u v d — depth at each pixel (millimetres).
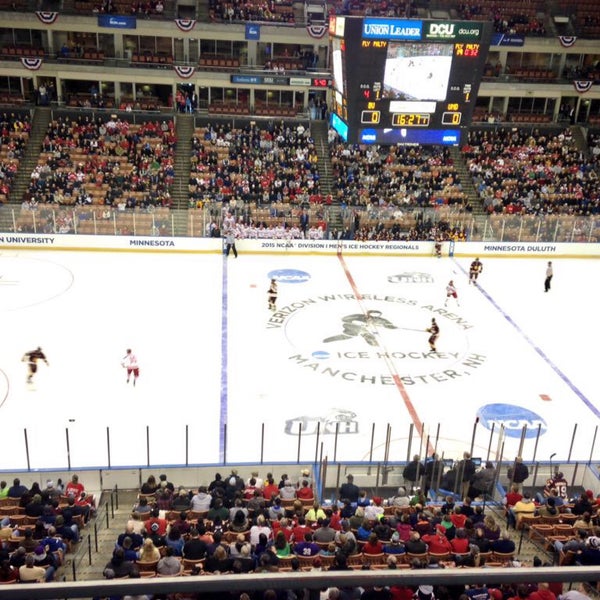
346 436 20219
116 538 13930
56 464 18062
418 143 28469
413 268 37375
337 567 9766
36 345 25281
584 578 2779
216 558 10086
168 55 49969
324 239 38906
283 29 48031
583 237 40531
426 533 12664
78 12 46625
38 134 44438
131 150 43406
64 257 36031
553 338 28312
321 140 47188
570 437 20797
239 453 19062
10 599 2574
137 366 22281
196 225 37812
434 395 22984
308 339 27047
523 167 46312
